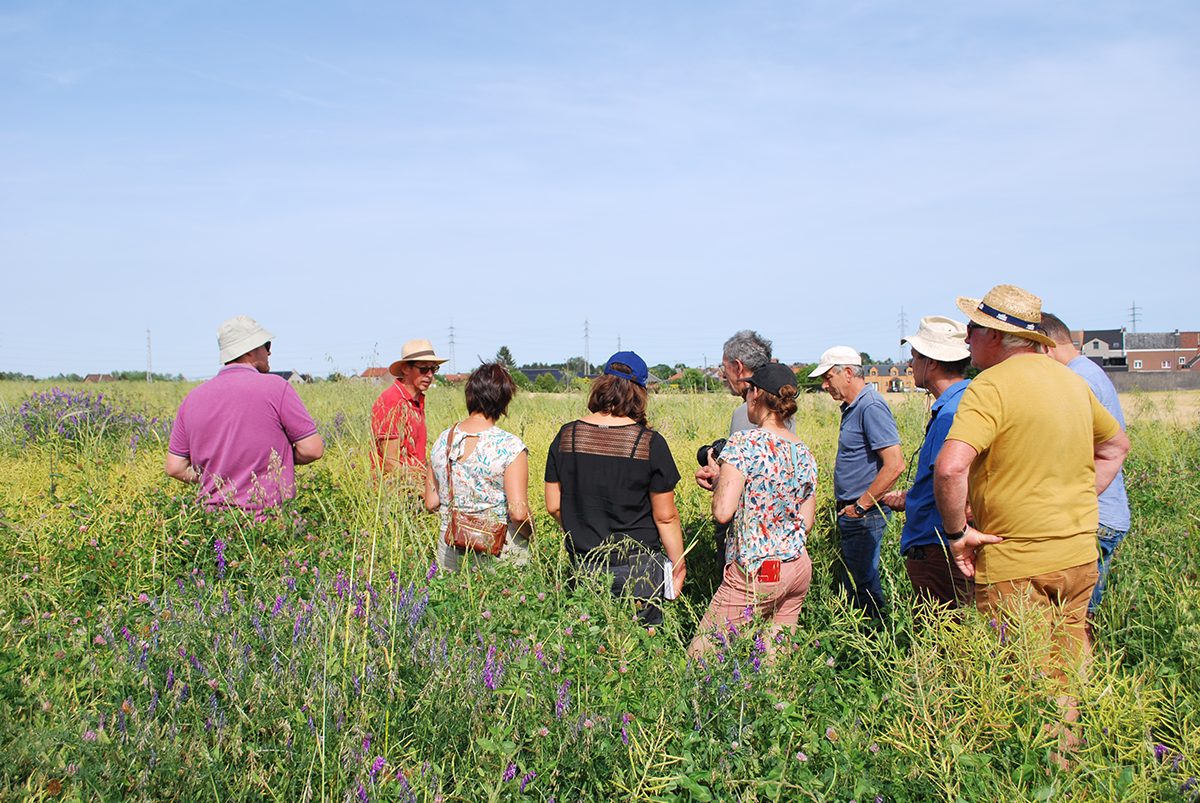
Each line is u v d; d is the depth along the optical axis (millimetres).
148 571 4391
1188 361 95312
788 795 2760
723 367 5777
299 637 3184
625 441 4477
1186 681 3557
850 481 5180
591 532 4477
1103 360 97500
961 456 3535
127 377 33906
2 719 2781
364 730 2836
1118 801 2787
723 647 3285
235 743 2664
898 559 5289
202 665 3025
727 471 4211
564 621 3664
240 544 4598
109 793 2504
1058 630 3432
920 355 4852
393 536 4312
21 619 3816
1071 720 3211
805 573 4336
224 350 5520
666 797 2674
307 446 5551
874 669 3705
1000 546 3627
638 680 3273
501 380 4770
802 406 13109
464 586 4016
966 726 3080
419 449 6223
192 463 5387
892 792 2775
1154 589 4336
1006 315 3699
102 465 7039
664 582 4387
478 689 2969
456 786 2654
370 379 9828
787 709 3014
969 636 3387
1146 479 6953
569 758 2736
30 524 4719
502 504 4699
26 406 10281
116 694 2945
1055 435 3514
